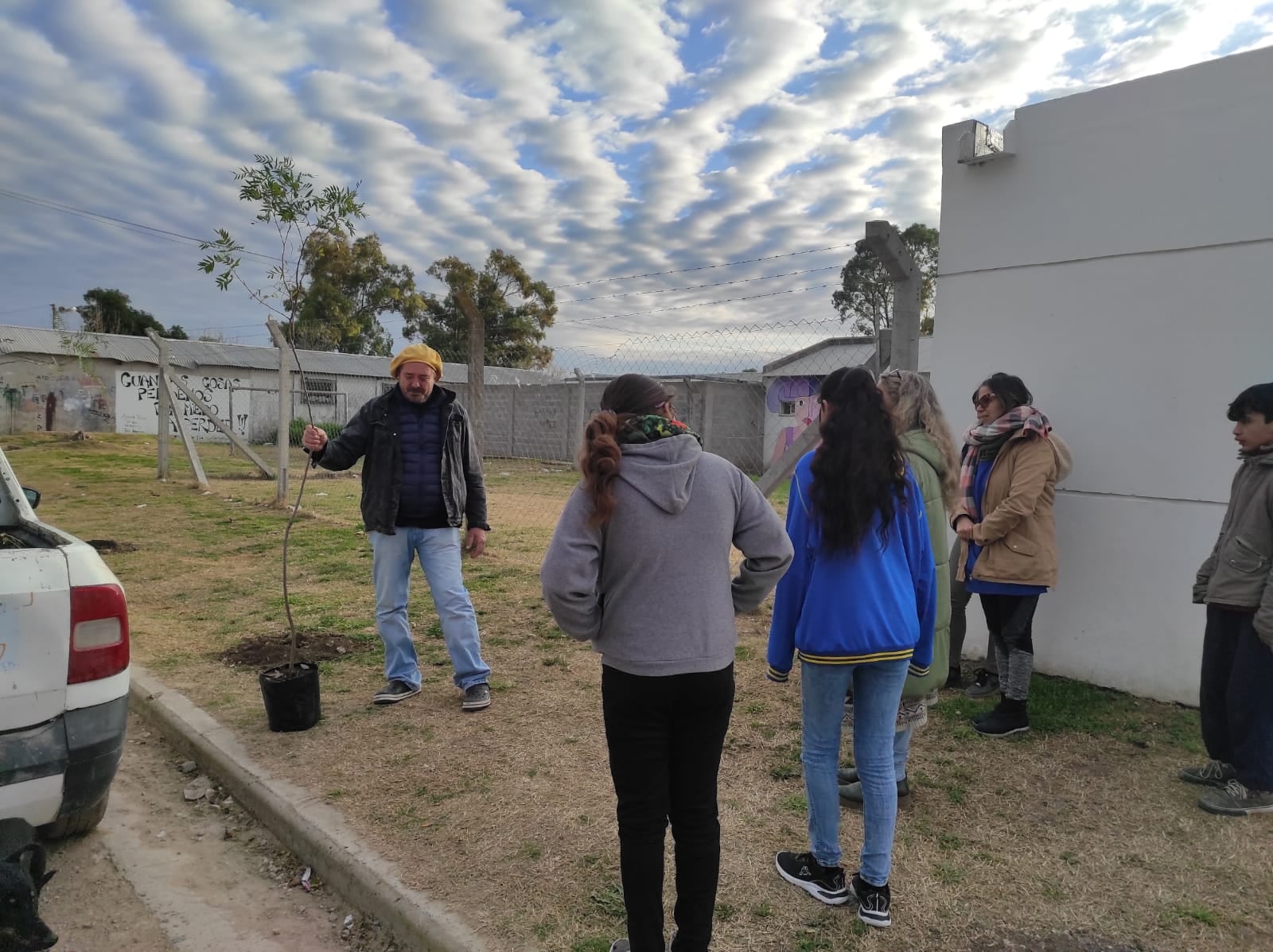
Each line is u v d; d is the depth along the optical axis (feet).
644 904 7.09
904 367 15.88
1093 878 9.10
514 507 42.01
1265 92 12.67
